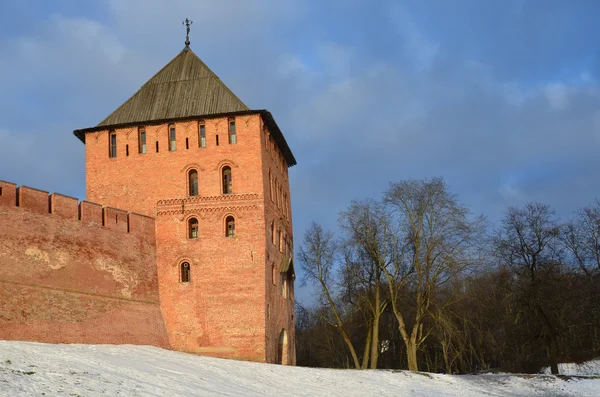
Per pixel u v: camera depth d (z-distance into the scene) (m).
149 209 56.22
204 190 56.09
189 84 59.91
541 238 61.03
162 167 56.91
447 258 53.22
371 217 57.12
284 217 64.56
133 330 50.56
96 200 57.22
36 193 45.91
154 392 32.81
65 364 34.75
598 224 65.62
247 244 54.88
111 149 58.25
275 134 62.53
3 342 38.09
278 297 59.00
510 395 46.75
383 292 64.06
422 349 67.94
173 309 54.06
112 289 49.91
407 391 45.66
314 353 98.31
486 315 67.00
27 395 27.84
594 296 61.12
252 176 56.06
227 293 54.06
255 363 47.84
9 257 42.94
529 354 62.59
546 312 59.59
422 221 54.31
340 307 69.69
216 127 57.25
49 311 44.44
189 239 55.31
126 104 59.44
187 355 46.75
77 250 47.88
